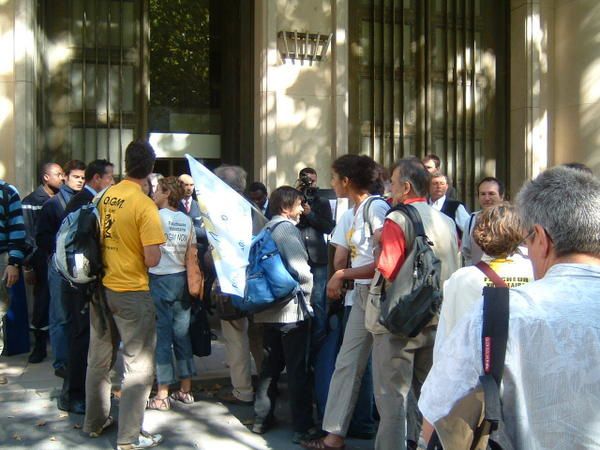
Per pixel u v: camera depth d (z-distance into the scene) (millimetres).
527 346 1725
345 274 4395
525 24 9383
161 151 8812
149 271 5527
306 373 4824
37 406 5520
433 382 1892
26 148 7461
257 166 8406
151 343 4633
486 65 9688
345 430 4590
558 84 9469
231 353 5648
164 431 5047
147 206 4543
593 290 1746
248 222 4887
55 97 8188
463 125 9578
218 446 4785
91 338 4781
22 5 7422
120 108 8398
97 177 5613
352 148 9039
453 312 2898
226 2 9023
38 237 6230
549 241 1853
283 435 5023
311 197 6098
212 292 5285
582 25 9148
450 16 9516
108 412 4926
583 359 1682
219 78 9062
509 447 1732
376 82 9180
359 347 4535
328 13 8555
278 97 8344
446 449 1882
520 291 1808
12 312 7016
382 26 9180
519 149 9508
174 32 8883
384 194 5637
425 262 3697
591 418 1657
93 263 4531
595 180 1874
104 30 8359
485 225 3047
